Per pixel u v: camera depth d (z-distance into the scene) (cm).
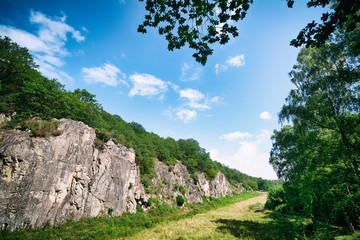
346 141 971
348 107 963
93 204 2075
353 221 1348
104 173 2389
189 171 5588
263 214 2988
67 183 1922
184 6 409
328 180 1160
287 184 1677
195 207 3856
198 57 475
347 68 922
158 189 3481
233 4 383
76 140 2247
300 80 1406
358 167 1033
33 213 1533
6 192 1433
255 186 10744
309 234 1302
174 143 6838
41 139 1839
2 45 2556
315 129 1217
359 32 862
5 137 1702
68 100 3012
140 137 5328
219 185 6475
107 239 1529
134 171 3017
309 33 350
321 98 1089
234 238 1543
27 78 2567
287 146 1452
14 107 2222
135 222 2108
